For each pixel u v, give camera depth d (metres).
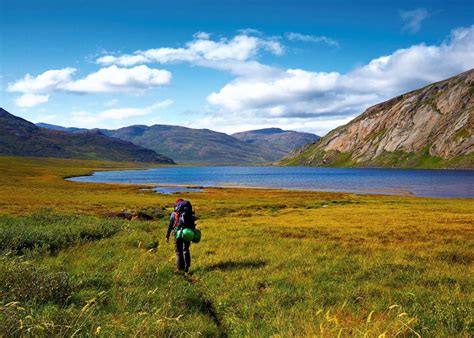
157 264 12.52
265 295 9.56
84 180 147.00
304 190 103.94
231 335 7.23
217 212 44.62
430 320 7.61
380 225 28.73
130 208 44.34
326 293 9.70
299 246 17.33
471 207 52.97
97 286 9.80
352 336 6.34
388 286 10.61
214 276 11.77
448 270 12.70
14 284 8.31
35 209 35.78
